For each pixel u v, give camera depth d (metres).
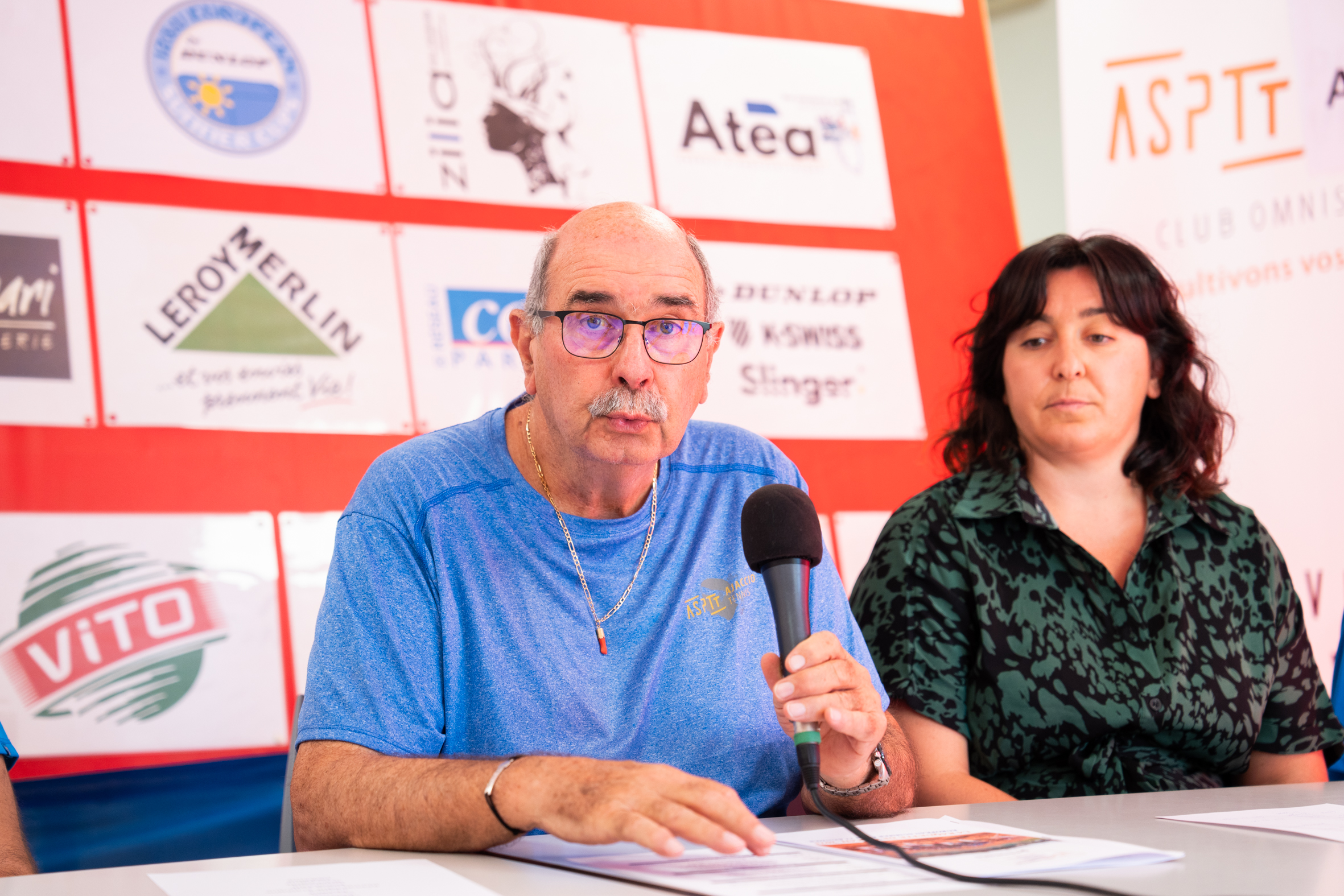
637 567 1.58
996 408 2.29
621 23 3.06
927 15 3.37
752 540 1.26
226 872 1.02
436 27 2.88
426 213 2.81
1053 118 3.46
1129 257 2.17
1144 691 1.98
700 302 1.48
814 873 0.95
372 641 1.41
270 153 2.70
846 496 3.05
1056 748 1.99
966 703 2.06
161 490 2.51
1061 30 3.42
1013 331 2.22
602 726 1.48
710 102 3.10
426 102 2.85
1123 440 2.15
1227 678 2.01
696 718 1.52
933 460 3.14
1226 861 0.97
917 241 3.25
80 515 2.44
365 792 1.21
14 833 1.46
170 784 2.45
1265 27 3.43
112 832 2.40
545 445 1.57
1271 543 2.16
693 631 1.57
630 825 0.96
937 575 2.09
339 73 2.78
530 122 2.93
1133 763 1.96
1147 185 3.39
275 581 2.57
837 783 1.33
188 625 2.50
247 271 2.64
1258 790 1.55
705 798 0.99
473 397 2.79
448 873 1.01
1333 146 3.40
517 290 2.86
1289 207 3.41
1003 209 3.35
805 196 3.15
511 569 1.53
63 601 2.41
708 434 1.77
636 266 1.43
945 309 3.24
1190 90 3.41
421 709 1.40
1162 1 3.41
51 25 2.54
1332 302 3.38
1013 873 0.90
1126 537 2.16
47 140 2.51
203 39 2.67
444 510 1.52
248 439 2.59
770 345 3.04
